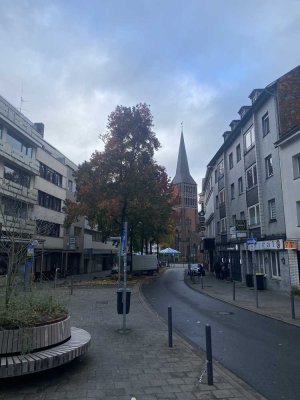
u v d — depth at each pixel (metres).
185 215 108.44
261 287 24.30
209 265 50.88
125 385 5.88
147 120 32.84
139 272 44.88
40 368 5.83
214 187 44.78
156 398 5.35
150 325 11.26
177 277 40.75
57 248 42.00
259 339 9.80
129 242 41.44
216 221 43.84
